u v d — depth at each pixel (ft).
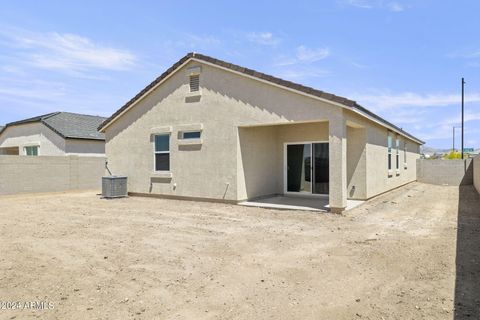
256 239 26.55
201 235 27.84
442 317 13.74
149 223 32.83
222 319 13.88
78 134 83.56
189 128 48.67
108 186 52.90
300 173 51.70
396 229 30.30
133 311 14.53
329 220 34.30
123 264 20.52
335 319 13.83
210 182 46.91
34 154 89.15
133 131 55.62
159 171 52.42
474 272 18.97
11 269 19.53
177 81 50.21
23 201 50.80
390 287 17.03
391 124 56.80
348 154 48.55
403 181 75.66
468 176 84.74
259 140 48.98
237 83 44.32
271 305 15.15
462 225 32.19
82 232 28.96
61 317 13.97
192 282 17.75
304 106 39.27
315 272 19.25
